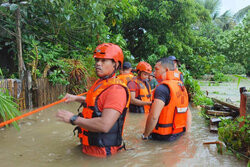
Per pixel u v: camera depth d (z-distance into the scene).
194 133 3.76
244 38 21.81
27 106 5.74
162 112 3.23
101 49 2.64
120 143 2.73
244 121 2.91
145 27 15.48
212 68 19.14
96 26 7.43
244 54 21.92
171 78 3.34
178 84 3.32
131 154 2.81
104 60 2.64
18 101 5.22
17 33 5.88
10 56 8.18
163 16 14.30
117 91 2.48
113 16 9.90
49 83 6.45
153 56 14.48
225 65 23.66
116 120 2.46
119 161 2.60
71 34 8.22
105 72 2.64
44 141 3.32
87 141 2.67
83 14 6.75
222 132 3.08
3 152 2.91
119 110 2.44
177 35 16.28
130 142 3.27
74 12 6.72
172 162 2.62
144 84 5.45
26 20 6.89
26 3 5.50
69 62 7.46
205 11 19.02
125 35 16.03
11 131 3.84
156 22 15.03
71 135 3.62
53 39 7.88
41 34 7.62
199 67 18.89
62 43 8.21
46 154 2.83
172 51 16.27
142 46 15.84
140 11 14.46
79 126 2.60
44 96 6.14
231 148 2.92
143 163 2.58
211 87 12.13
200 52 19.72
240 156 2.77
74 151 2.89
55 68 7.38
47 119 4.67
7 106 3.15
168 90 3.19
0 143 3.24
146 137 3.29
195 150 2.99
